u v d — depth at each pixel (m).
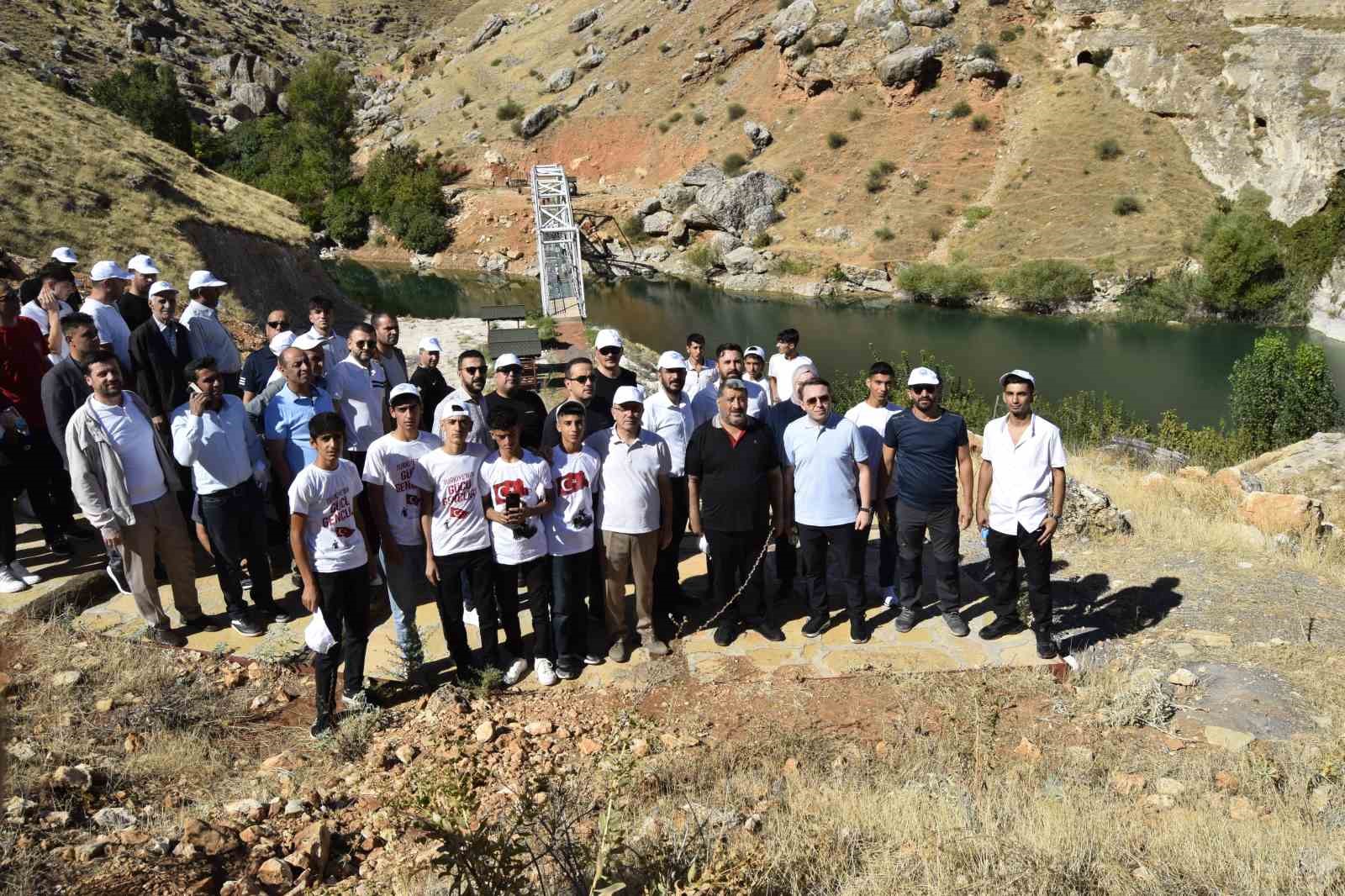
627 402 6.81
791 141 64.19
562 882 4.57
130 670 6.78
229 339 9.24
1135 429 21.08
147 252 23.30
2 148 23.73
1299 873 4.72
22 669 6.62
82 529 8.88
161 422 8.04
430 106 89.25
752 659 7.19
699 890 4.12
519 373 7.89
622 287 57.06
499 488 6.64
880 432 7.79
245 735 6.29
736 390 6.94
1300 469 15.23
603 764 5.35
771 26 70.12
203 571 8.57
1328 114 44.97
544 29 96.06
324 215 72.50
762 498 7.14
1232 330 41.44
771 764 6.00
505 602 7.02
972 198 54.97
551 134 78.38
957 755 6.08
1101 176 52.22
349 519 6.28
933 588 8.57
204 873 4.68
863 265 52.56
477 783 4.80
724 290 55.25
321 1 141.12
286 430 7.74
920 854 4.95
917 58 60.47
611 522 6.98
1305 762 5.99
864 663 7.11
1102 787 5.84
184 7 111.69
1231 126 50.25
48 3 96.50
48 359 8.21
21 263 20.19
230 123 88.75
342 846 5.13
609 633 7.27
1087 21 59.25
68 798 5.22
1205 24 55.50
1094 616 8.29
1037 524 7.03
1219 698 6.83
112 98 75.50
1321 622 7.88
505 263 64.31
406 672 6.91
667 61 79.25
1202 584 8.77
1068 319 44.94
